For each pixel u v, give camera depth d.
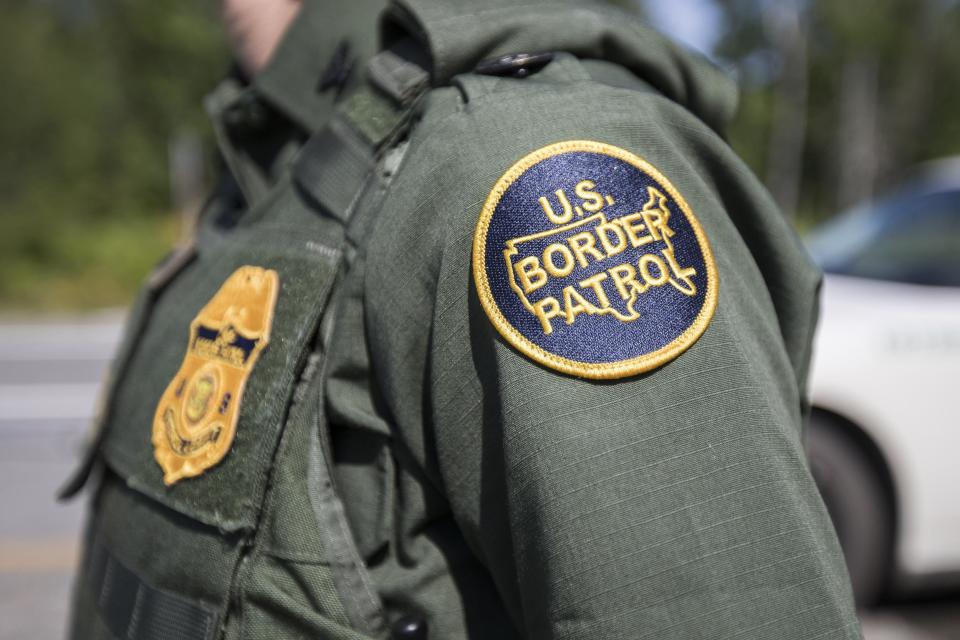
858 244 3.14
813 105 30.42
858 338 2.61
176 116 22.03
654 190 0.61
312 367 0.68
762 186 0.72
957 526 2.61
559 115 0.63
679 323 0.57
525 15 0.72
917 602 2.84
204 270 0.83
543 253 0.58
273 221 0.77
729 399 0.56
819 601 0.53
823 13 26.91
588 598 0.52
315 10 0.86
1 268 13.48
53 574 3.26
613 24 0.73
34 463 4.79
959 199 3.02
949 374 2.60
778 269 0.72
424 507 0.65
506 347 0.57
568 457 0.54
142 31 21.92
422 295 0.63
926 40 27.95
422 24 0.71
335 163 0.73
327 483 0.66
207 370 0.73
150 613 0.71
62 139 21.17
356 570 0.65
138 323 0.93
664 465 0.54
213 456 0.69
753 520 0.53
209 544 0.68
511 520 0.57
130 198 22.23
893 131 29.05
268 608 0.65
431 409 0.63
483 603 0.65
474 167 0.61
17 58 21.12
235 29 0.96
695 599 0.52
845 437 2.62
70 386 7.17
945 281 2.75
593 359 0.55
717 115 0.81
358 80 0.83
